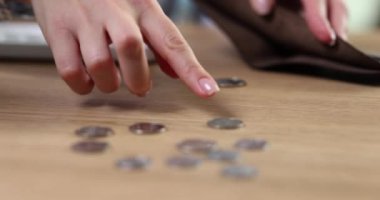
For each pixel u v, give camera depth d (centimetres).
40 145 45
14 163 42
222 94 59
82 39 54
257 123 50
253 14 76
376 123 51
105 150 44
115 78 54
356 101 57
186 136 47
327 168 42
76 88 55
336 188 39
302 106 55
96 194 38
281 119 52
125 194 38
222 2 81
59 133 47
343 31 76
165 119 51
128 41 52
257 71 70
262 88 62
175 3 142
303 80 66
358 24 197
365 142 46
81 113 52
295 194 38
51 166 41
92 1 55
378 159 43
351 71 64
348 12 79
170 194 38
